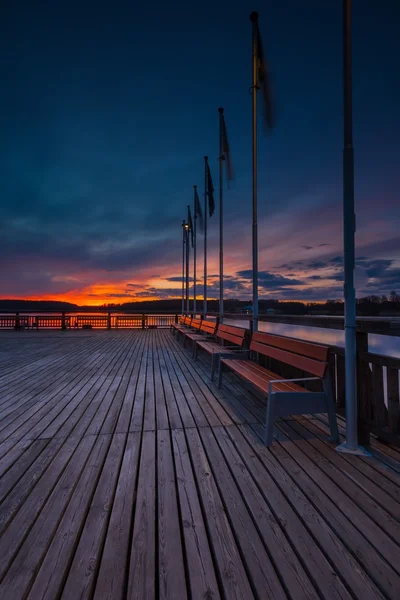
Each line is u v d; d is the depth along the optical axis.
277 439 3.10
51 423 3.58
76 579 1.48
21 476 2.44
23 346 10.76
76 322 19.22
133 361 7.70
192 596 1.38
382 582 1.45
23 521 1.90
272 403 2.97
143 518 1.93
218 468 2.54
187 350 9.75
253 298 5.71
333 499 2.10
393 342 3.00
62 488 2.26
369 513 1.95
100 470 2.53
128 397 4.61
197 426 3.46
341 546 1.68
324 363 3.05
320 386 3.80
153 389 5.05
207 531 1.82
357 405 3.01
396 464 2.59
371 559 1.58
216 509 2.01
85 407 4.15
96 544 1.71
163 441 3.07
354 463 2.61
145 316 19.75
